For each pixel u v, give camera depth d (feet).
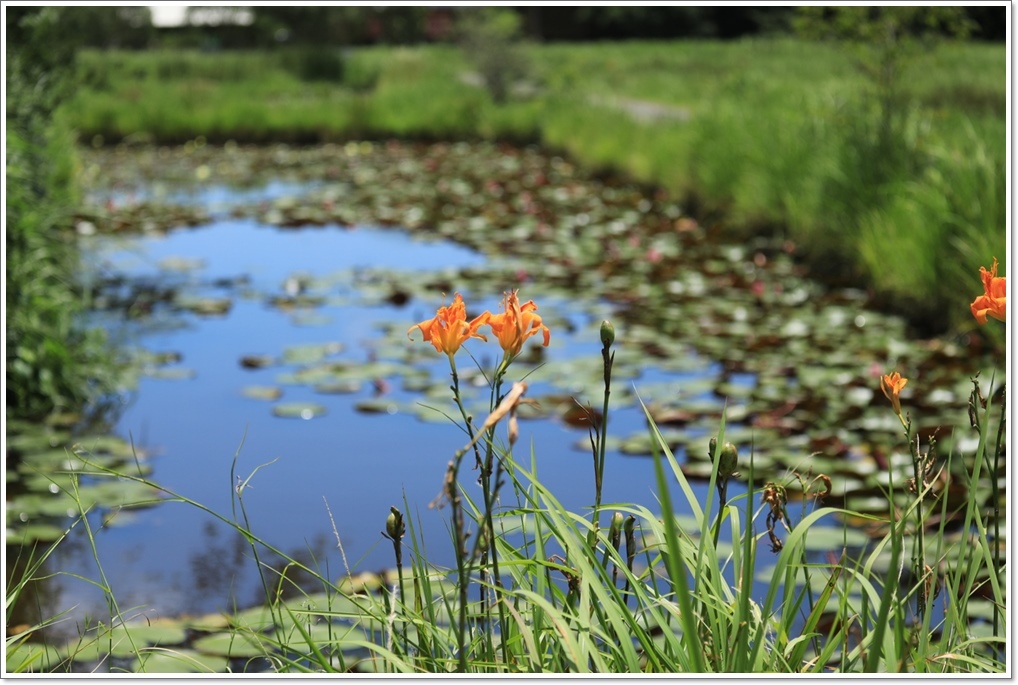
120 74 68.13
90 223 31.01
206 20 102.47
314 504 11.98
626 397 15.57
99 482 12.64
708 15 121.70
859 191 23.90
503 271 25.14
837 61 62.80
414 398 15.94
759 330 19.24
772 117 32.07
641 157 40.45
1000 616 6.93
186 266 26.91
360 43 118.42
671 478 12.38
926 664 5.63
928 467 5.87
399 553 5.69
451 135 63.57
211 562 10.47
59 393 15.58
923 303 19.45
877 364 16.33
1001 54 47.52
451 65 86.28
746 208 29.25
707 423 14.29
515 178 45.11
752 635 5.80
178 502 12.06
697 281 23.59
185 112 62.85
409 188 42.32
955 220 18.67
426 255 28.58
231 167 50.55
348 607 9.04
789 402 14.56
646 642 5.31
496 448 5.49
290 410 15.35
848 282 22.97
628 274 24.61
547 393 15.94
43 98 23.57
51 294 17.11
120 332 20.08
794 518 10.78
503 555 6.15
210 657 8.27
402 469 13.07
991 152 20.02
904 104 28.71
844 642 5.60
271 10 104.99
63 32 26.96
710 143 33.35
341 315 21.59
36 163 20.98
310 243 30.71
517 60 70.90
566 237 29.99
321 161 53.06
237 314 21.72
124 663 8.23
